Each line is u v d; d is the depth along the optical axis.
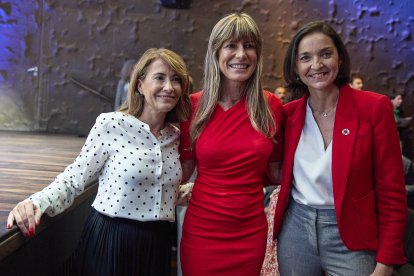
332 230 1.38
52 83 5.67
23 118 5.72
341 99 1.39
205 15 5.58
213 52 1.50
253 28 1.47
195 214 1.51
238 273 1.49
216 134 1.49
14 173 2.43
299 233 1.46
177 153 1.52
